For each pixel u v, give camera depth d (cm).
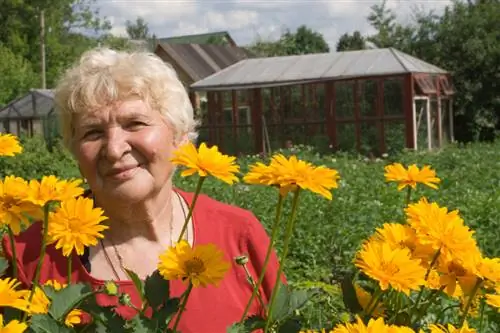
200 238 273
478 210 948
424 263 183
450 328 174
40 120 2841
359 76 2253
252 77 2427
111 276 261
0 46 3888
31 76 3784
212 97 2494
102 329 163
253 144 2442
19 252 254
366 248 175
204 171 173
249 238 277
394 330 153
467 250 178
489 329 342
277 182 164
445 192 1152
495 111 2688
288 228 169
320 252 759
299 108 2367
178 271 166
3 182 176
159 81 253
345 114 2300
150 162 251
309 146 2216
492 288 186
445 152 2080
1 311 199
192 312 254
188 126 264
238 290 269
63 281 252
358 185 1308
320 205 971
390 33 2994
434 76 2419
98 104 245
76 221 173
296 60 2453
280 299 174
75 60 261
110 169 247
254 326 173
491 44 2653
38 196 169
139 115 247
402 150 2144
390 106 2239
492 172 1516
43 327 156
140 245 266
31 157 1550
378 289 184
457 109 2672
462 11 2753
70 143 259
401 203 1052
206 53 3766
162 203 268
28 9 4247
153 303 166
